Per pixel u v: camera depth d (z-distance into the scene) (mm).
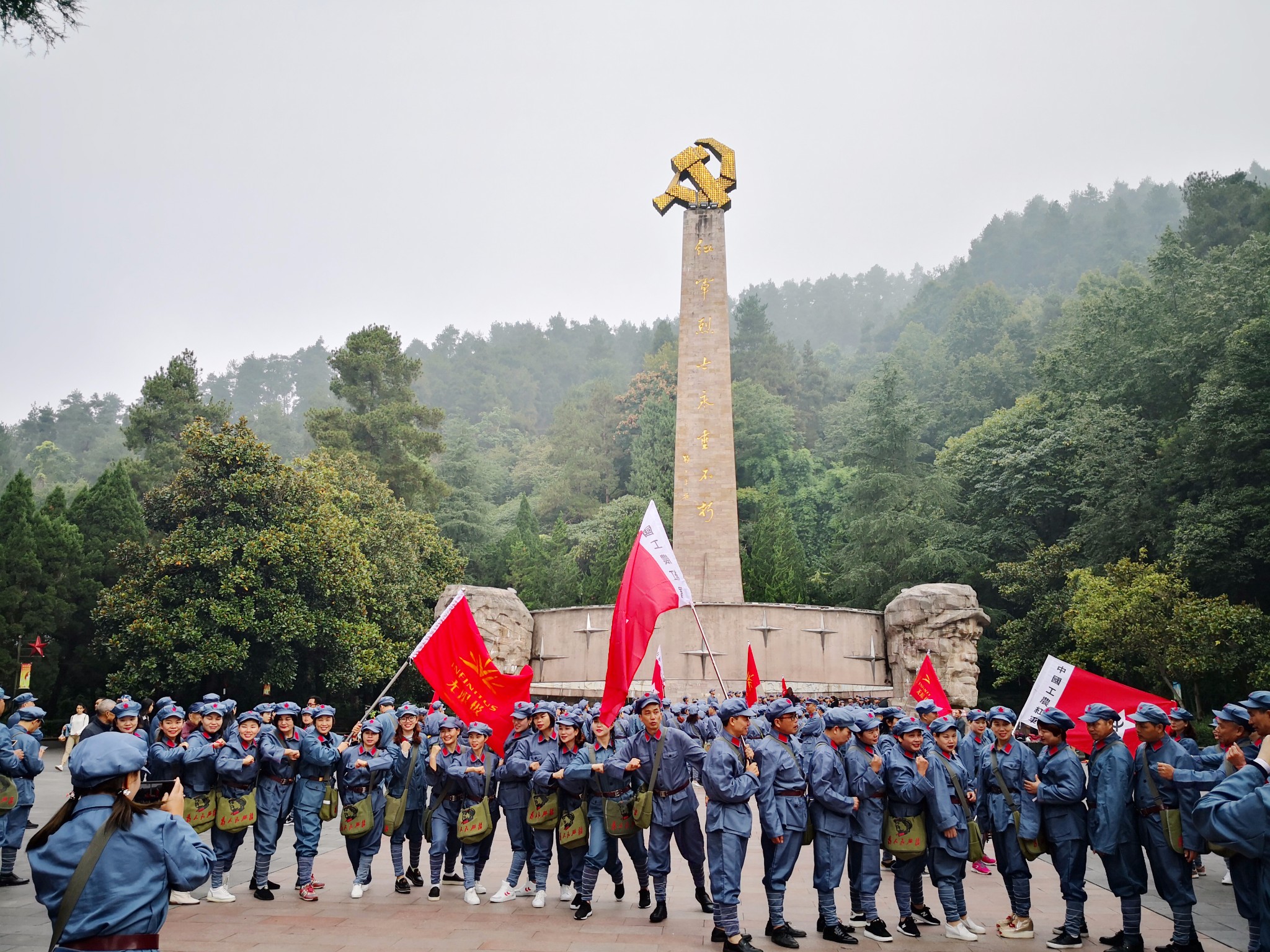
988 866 14344
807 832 9945
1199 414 32969
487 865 14383
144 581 34406
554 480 87250
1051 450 45531
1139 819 9320
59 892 4566
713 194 40469
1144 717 9258
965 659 33438
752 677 21781
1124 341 46594
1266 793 5996
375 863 14344
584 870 10344
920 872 10234
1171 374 39062
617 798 10305
